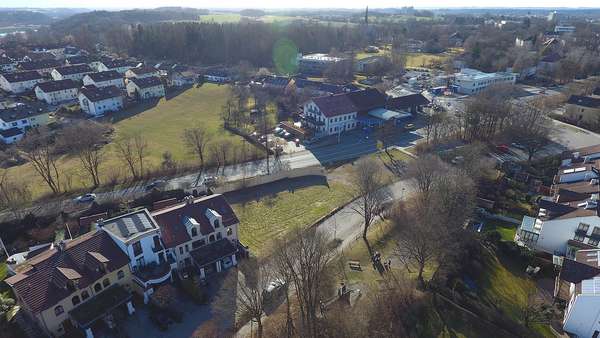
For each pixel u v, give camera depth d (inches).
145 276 2471.7
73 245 2377.0
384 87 6830.7
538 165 4131.4
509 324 2174.0
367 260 2827.3
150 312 2394.2
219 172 4207.7
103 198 3661.4
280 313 2374.5
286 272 2330.2
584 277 2317.9
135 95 7170.3
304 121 5521.7
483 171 3627.0
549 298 2410.2
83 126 4672.7
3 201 3454.7
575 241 2721.5
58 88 6904.5
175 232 2657.5
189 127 5605.3
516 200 3449.8
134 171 4119.1
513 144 4618.6
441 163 3344.0
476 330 2192.4
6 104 6269.7
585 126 5221.5
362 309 2290.8
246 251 2874.0
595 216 2610.7
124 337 2219.5
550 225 2770.7
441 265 2532.0
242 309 2386.8
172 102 6929.1
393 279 2568.9
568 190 3102.9
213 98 7111.2
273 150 4675.2
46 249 2888.8
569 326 2161.7
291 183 4008.4
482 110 4677.7
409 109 5885.8
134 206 3496.6
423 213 2785.4
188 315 2375.7
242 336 2230.6
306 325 2202.3
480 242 2866.6
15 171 4311.0
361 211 3444.9
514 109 4756.4
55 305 2149.4
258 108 6279.5
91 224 3230.8
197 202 2859.3
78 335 2198.6
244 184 3890.3
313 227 3139.8
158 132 5447.8
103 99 6304.1
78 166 4352.9
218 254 2716.5
